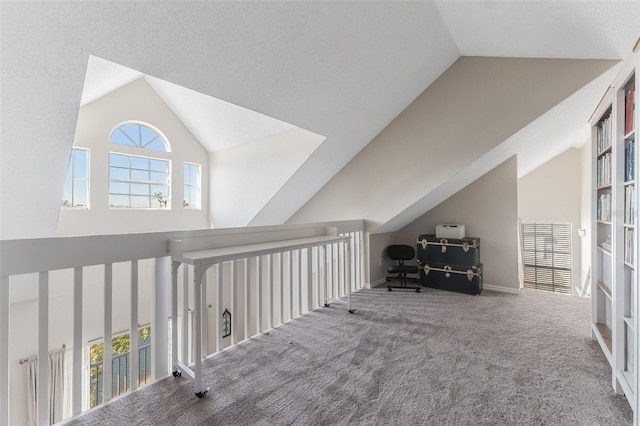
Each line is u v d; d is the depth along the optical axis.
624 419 1.58
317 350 2.38
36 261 1.49
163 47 2.10
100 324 4.48
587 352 2.31
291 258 3.09
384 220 4.20
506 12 2.45
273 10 2.18
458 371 2.05
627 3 1.84
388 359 2.23
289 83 2.85
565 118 3.57
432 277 4.27
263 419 1.60
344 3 2.36
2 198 2.52
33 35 1.71
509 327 2.83
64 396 4.13
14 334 3.82
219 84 2.56
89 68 3.45
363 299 3.74
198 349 1.81
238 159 5.29
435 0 2.65
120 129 4.86
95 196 4.57
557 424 1.54
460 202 4.49
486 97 3.49
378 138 4.26
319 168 4.38
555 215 5.65
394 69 3.29
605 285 2.45
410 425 1.54
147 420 1.59
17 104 1.99
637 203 1.46
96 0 1.69
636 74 1.48
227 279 5.44
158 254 1.99
